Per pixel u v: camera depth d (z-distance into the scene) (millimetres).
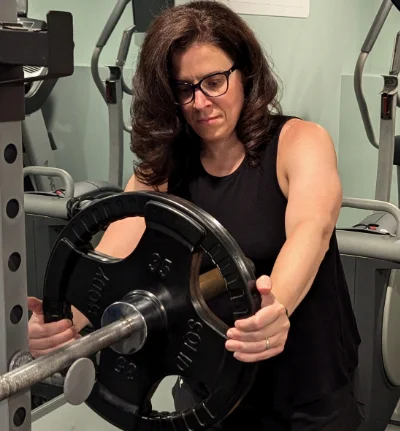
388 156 2943
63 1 2830
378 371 2609
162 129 1392
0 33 715
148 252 983
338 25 3807
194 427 1001
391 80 2863
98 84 2820
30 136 2604
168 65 1312
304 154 1333
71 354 827
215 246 925
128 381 1035
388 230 2658
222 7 1348
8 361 853
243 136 1383
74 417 2242
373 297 2512
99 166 3225
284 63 3438
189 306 961
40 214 2402
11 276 848
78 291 1067
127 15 3186
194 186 1452
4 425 850
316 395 1407
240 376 949
